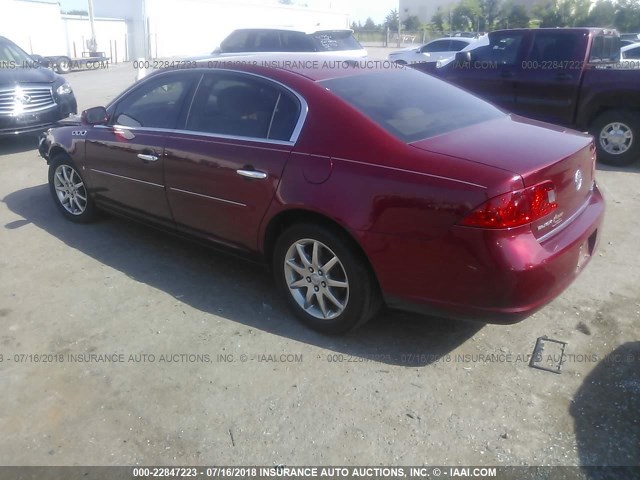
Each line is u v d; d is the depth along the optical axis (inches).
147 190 180.4
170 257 192.2
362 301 135.8
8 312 159.0
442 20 1868.8
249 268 183.5
